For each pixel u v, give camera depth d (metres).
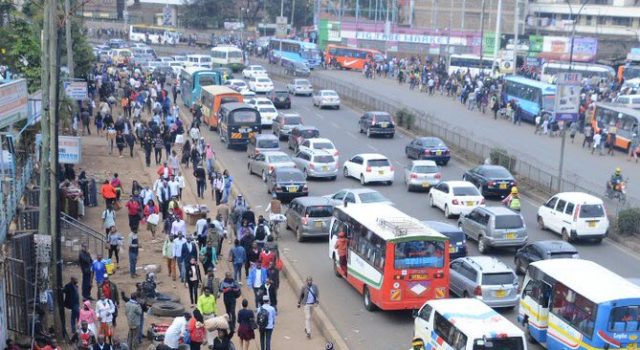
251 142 49.56
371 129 58.09
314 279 29.45
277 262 25.81
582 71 86.50
